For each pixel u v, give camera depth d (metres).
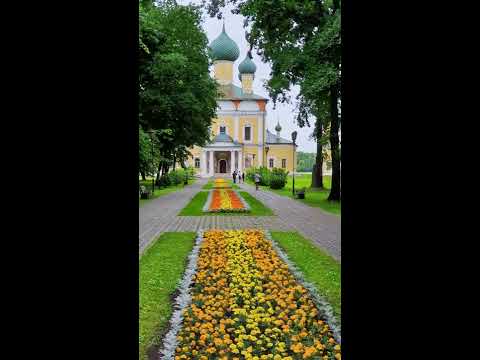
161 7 31.77
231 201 22.19
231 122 70.06
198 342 4.50
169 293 6.23
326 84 17.78
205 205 20.66
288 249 9.41
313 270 7.44
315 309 5.32
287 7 19.67
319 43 17.55
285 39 20.86
